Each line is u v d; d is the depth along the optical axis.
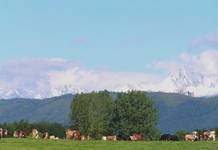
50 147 79.25
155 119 176.38
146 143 89.38
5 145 80.31
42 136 122.44
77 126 187.00
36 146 80.12
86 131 183.38
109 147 81.00
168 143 89.94
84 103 187.50
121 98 177.62
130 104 175.00
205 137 118.06
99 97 189.25
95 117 184.75
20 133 123.75
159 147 82.81
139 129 172.62
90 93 191.62
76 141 92.12
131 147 81.94
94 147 80.69
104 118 184.88
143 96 176.50
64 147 79.81
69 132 117.00
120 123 174.88
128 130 172.88
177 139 109.56
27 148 77.06
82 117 186.88
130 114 173.88
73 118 188.75
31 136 122.62
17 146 79.25
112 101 191.00
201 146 85.25
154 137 172.88
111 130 177.88
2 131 121.25
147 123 174.25
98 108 187.25
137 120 174.12
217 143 91.25
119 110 175.75
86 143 87.25
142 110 174.38
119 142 91.25
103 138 118.62
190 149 81.00
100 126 181.88
